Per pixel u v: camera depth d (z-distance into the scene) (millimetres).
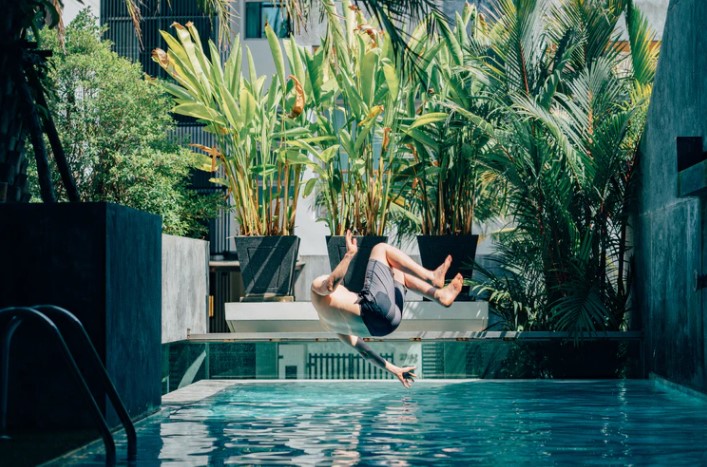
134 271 6285
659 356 9258
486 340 9953
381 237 10648
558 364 9953
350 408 7000
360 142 10594
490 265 13570
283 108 11055
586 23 11859
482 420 6188
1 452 4660
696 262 7883
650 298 9688
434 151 11305
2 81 6340
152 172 16484
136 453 4672
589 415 6461
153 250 6836
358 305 7531
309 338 10008
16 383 5637
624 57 12391
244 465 4340
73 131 16344
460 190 10828
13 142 6426
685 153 7754
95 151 16141
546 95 10898
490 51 11945
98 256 5645
